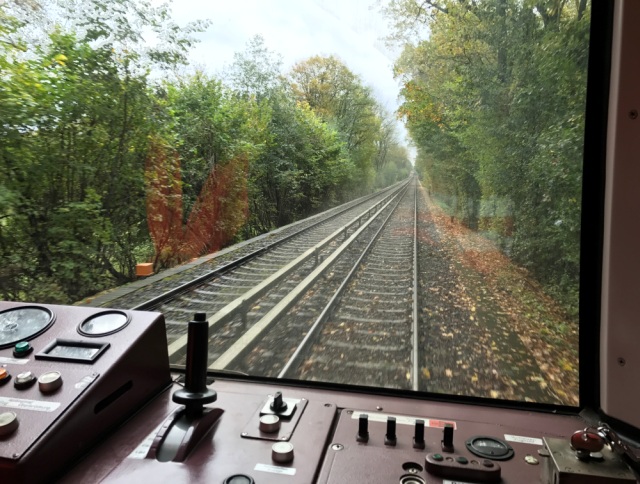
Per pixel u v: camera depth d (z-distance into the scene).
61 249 3.37
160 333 1.42
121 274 3.88
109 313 1.41
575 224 3.39
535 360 3.17
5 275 3.11
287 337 3.83
